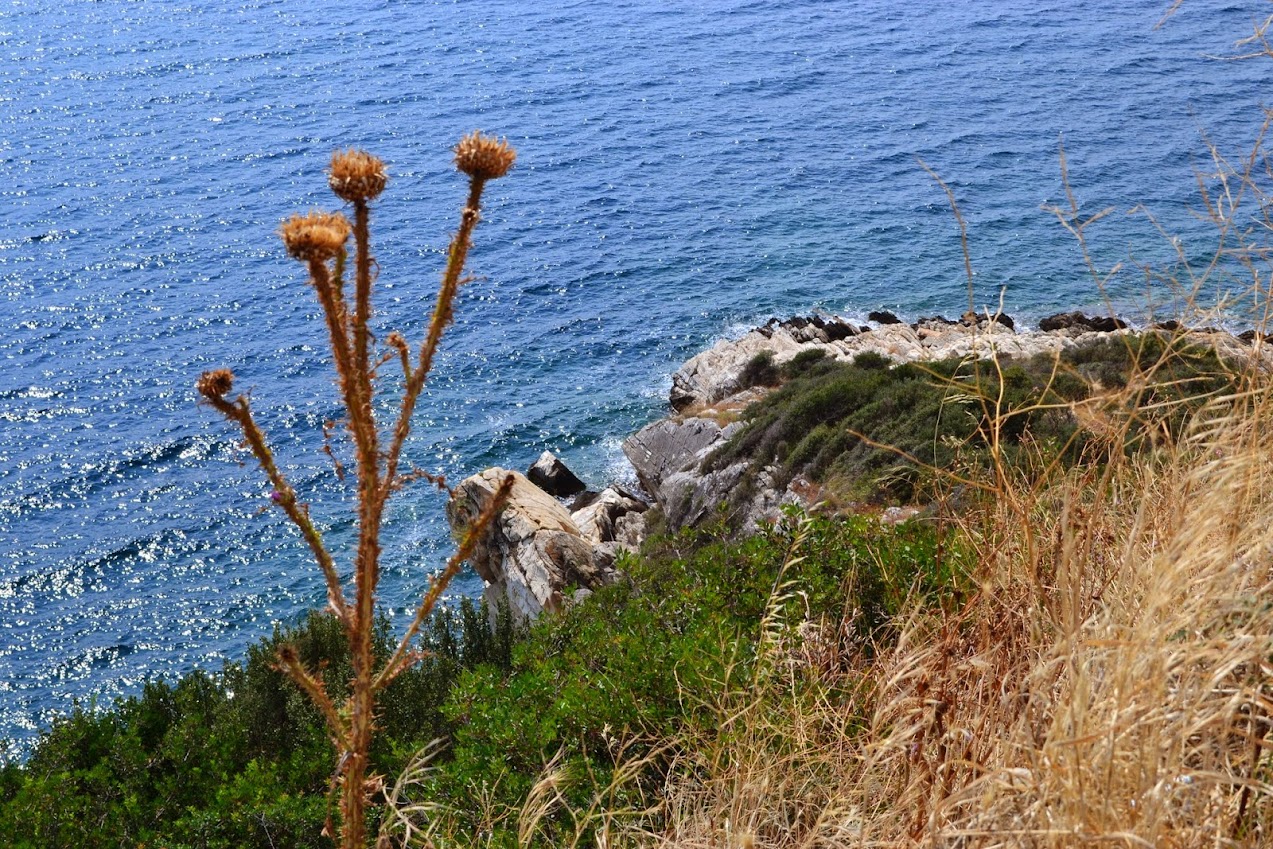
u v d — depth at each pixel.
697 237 87.69
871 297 73.00
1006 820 2.49
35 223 99.06
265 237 93.50
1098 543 3.30
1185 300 3.46
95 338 74.00
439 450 55.88
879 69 142.38
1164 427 3.15
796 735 3.60
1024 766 2.54
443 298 2.34
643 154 114.12
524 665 7.92
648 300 75.25
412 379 2.36
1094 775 2.13
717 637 5.60
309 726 10.63
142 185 110.19
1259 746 2.38
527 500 26.22
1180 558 2.40
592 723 5.30
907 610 4.20
